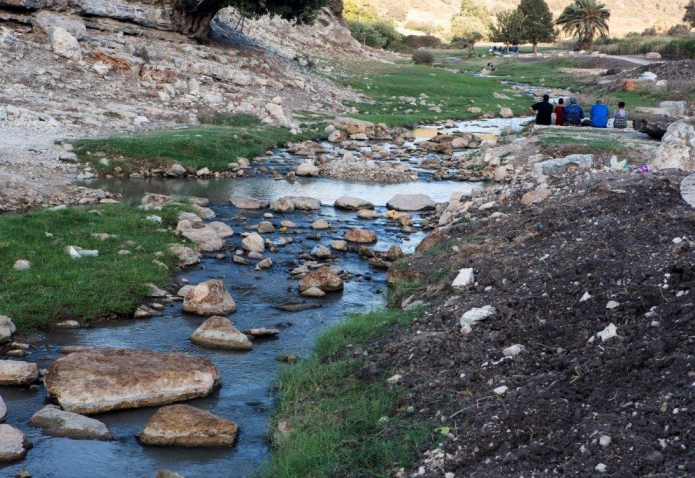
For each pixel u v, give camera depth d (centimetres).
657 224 927
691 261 757
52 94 2278
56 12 2816
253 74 3144
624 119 2411
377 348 782
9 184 1460
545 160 1897
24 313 898
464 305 832
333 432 625
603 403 559
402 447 582
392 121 2936
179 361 750
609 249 873
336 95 3341
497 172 1892
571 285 808
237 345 858
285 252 1252
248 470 611
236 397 739
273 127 2505
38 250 1092
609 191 1128
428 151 2359
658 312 676
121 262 1082
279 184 1812
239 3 3278
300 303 1014
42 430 660
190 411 668
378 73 4453
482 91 4059
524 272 889
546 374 634
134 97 2467
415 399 655
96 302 951
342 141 2475
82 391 699
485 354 709
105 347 844
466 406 617
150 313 952
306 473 579
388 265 1187
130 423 685
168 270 1098
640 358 599
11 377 749
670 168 1252
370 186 1834
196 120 2427
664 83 3825
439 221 1409
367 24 7944
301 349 859
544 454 521
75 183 1645
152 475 599
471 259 999
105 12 2983
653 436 497
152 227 1281
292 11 3459
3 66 2334
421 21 16650
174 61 2834
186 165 1872
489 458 541
